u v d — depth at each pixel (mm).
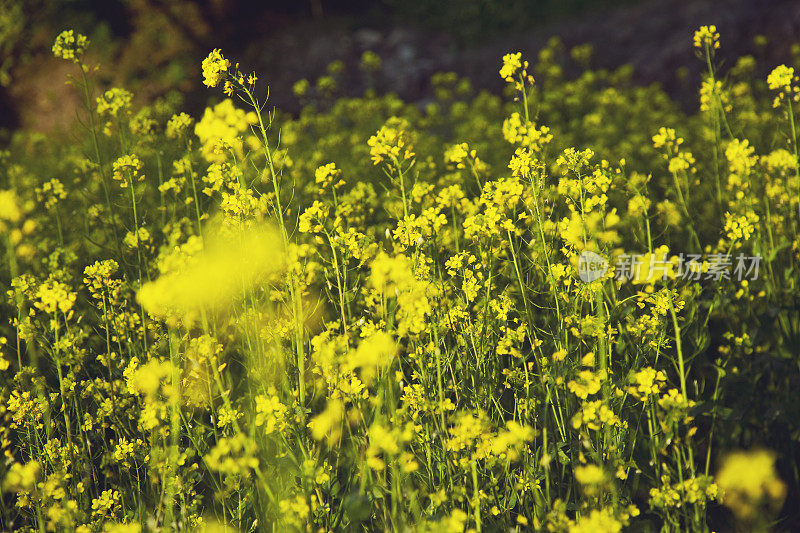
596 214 3094
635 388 2826
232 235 3189
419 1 15656
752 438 3201
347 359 2820
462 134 6836
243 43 14266
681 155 3703
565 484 2875
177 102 5887
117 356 3598
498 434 2760
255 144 3240
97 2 13625
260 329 3184
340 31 14602
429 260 3117
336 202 3592
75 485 3018
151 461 2840
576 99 8000
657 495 2619
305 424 2852
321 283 3830
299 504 2555
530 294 3379
